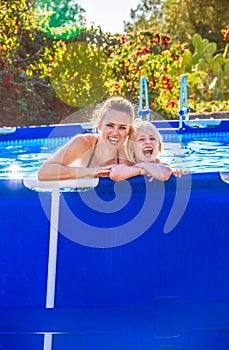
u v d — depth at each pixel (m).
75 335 2.34
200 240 2.30
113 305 2.32
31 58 9.26
